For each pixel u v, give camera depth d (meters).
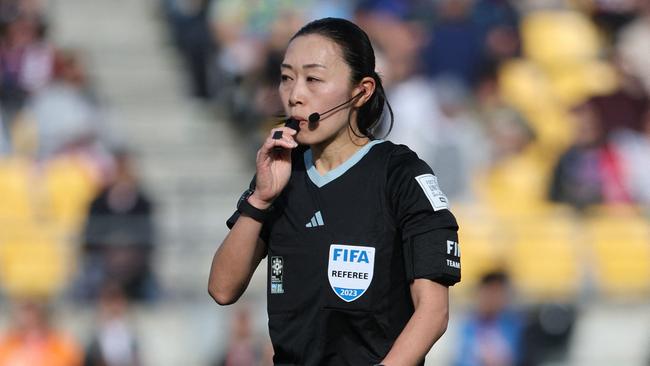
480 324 27.42
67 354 26.39
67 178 32.66
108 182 28.80
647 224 30.89
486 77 39.03
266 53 36.03
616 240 30.61
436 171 33.69
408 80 36.25
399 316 10.47
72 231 28.72
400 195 10.43
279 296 10.72
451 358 27.83
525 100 39.59
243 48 37.59
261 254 11.09
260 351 26.31
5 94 35.28
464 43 39.00
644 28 43.41
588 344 29.36
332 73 10.62
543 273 29.98
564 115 39.28
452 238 10.37
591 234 30.53
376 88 10.92
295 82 10.72
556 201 32.47
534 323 28.81
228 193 33.41
